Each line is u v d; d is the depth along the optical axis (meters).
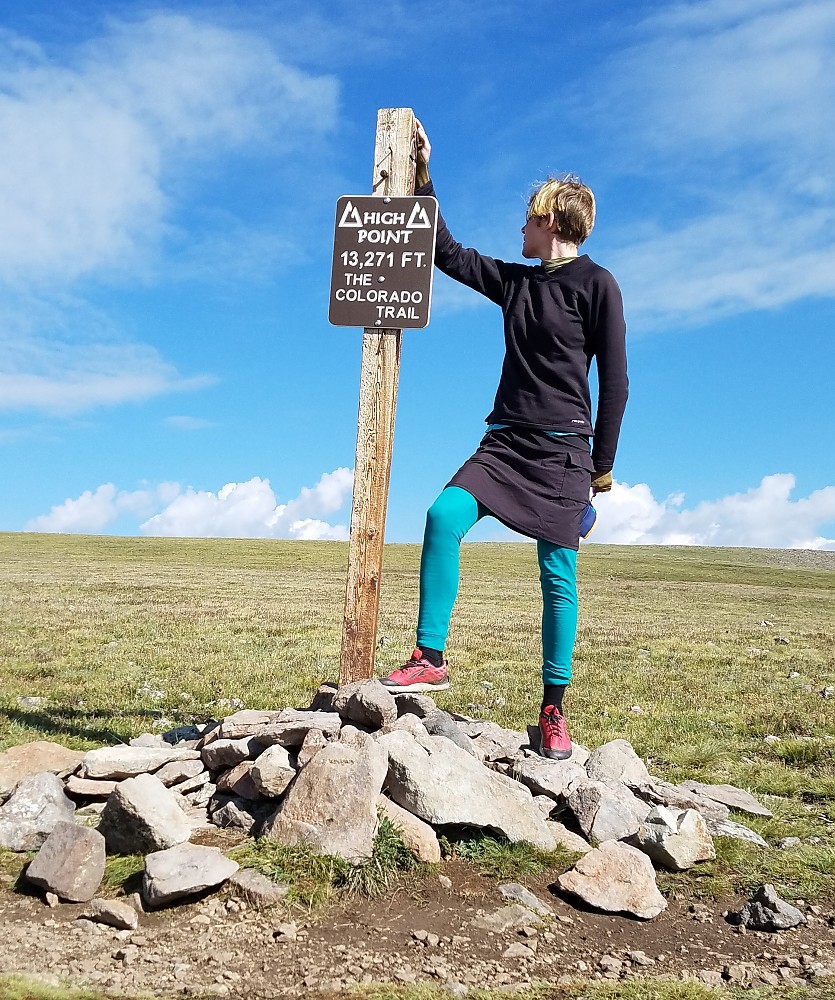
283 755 4.00
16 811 3.75
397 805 3.80
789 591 48.91
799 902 3.69
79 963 2.69
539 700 9.58
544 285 4.40
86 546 68.25
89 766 4.20
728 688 10.91
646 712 8.84
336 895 3.24
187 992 2.53
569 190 4.48
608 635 18.83
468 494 4.31
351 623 4.70
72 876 3.18
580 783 4.40
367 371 4.66
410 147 4.68
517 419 4.37
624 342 4.36
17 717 6.71
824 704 9.66
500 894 3.42
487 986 2.71
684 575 62.88
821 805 5.44
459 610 25.45
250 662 11.76
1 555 55.56
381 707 4.13
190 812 4.02
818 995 2.83
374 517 4.68
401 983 2.67
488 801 3.90
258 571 48.59
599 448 4.50
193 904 3.11
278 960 2.78
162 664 11.27
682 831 4.06
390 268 4.62
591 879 3.56
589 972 2.90
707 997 2.72
